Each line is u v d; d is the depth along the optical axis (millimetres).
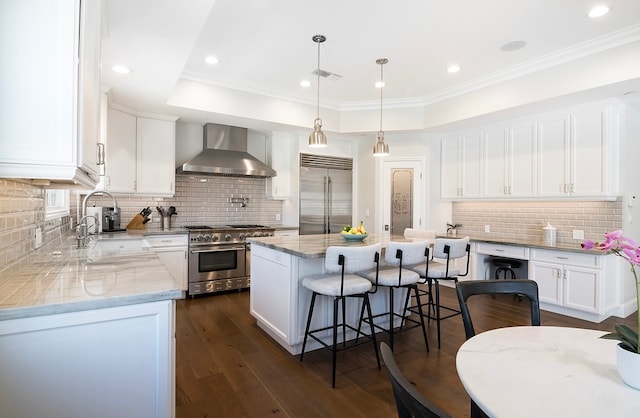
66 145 1290
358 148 5883
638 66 2982
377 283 2762
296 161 5332
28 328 1200
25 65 1244
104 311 1323
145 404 1418
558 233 4301
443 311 4004
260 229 4898
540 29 2979
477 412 1445
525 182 4297
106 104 3328
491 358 1169
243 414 2018
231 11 2715
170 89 3453
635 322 3578
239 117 4473
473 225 5230
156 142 4414
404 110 5008
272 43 3254
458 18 2812
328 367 2607
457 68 3838
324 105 5074
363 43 3254
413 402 698
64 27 1289
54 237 2846
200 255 4461
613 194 3621
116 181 4023
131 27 2311
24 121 1241
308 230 5410
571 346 1271
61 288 1447
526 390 962
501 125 4555
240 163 4863
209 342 3033
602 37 3098
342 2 2596
